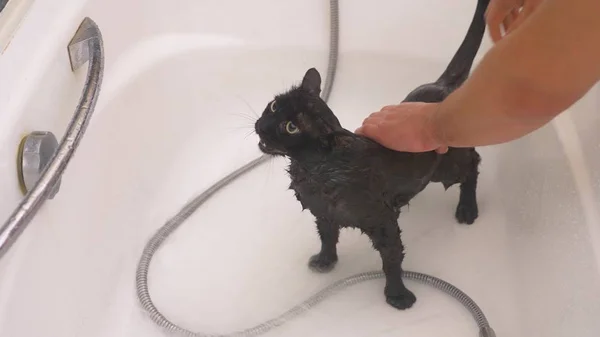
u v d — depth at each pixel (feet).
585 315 2.51
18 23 2.49
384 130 2.75
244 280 3.52
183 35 3.94
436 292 3.43
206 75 4.05
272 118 2.76
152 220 3.71
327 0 3.93
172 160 3.95
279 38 4.07
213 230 3.74
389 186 2.96
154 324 3.27
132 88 3.46
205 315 3.37
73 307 2.85
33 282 2.43
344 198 2.85
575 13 1.68
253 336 3.25
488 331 3.11
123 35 3.48
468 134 2.25
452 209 3.80
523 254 3.35
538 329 2.96
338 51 4.09
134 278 3.43
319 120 2.70
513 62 1.85
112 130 3.27
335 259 3.50
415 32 3.99
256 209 3.84
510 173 3.74
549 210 3.10
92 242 3.07
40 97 2.44
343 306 3.38
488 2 3.02
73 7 2.74
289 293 3.46
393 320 3.32
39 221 2.49
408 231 3.72
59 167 2.05
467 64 3.17
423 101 3.10
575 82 1.81
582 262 2.67
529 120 2.00
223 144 4.14
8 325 2.20
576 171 2.91
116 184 3.34
